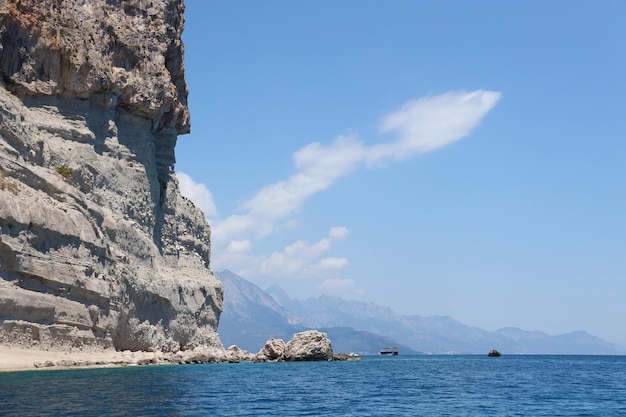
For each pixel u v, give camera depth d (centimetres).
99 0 9156
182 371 7262
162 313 9769
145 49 9806
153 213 10119
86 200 8044
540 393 6134
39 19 8075
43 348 6731
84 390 4547
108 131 9188
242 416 3881
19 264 6494
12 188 6731
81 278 7400
